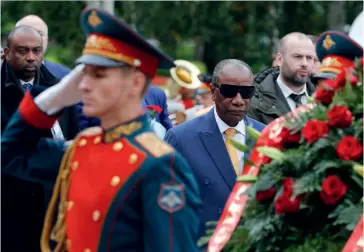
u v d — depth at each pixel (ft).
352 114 29.17
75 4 115.24
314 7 124.06
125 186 27.45
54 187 30.07
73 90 28.96
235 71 38.60
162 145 27.86
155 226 27.12
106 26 27.43
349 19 126.62
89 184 28.04
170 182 27.30
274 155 29.30
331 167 28.40
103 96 27.66
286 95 48.57
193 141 38.91
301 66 48.14
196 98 70.08
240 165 38.65
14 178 34.53
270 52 126.52
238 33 127.65
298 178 28.94
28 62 37.93
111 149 27.99
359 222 27.25
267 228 29.01
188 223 27.30
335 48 35.88
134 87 27.91
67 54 117.29
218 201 38.40
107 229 27.55
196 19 124.98
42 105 29.14
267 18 124.98
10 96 34.47
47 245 29.60
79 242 28.02
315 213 28.71
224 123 39.04
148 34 127.24
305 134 28.78
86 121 41.68
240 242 29.94
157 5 124.77
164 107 53.47
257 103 48.08
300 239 28.89
